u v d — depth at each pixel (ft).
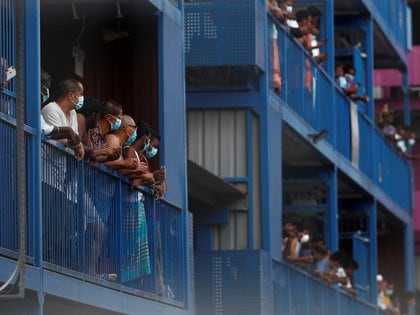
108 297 81.56
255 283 113.39
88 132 81.05
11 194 71.05
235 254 113.91
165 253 93.66
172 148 97.09
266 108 117.91
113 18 95.71
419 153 217.97
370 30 165.58
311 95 134.62
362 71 165.58
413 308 191.21
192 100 118.62
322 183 144.77
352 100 156.15
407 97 193.26
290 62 126.52
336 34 164.96
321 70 139.13
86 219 79.05
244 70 116.26
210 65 113.39
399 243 194.29
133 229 86.33
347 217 170.81
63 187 75.97
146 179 86.84
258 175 118.42
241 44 113.80
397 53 184.85
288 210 145.79
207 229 118.42
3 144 70.44
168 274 94.02
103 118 83.35
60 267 75.15
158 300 90.68
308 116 132.77
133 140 86.99
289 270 123.24
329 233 144.97
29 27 74.23
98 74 97.71
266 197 118.11
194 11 114.11
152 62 96.99
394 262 193.98
